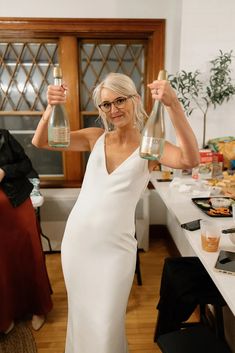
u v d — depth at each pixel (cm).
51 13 271
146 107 298
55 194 288
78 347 137
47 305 201
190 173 242
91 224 122
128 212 123
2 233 179
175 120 90
